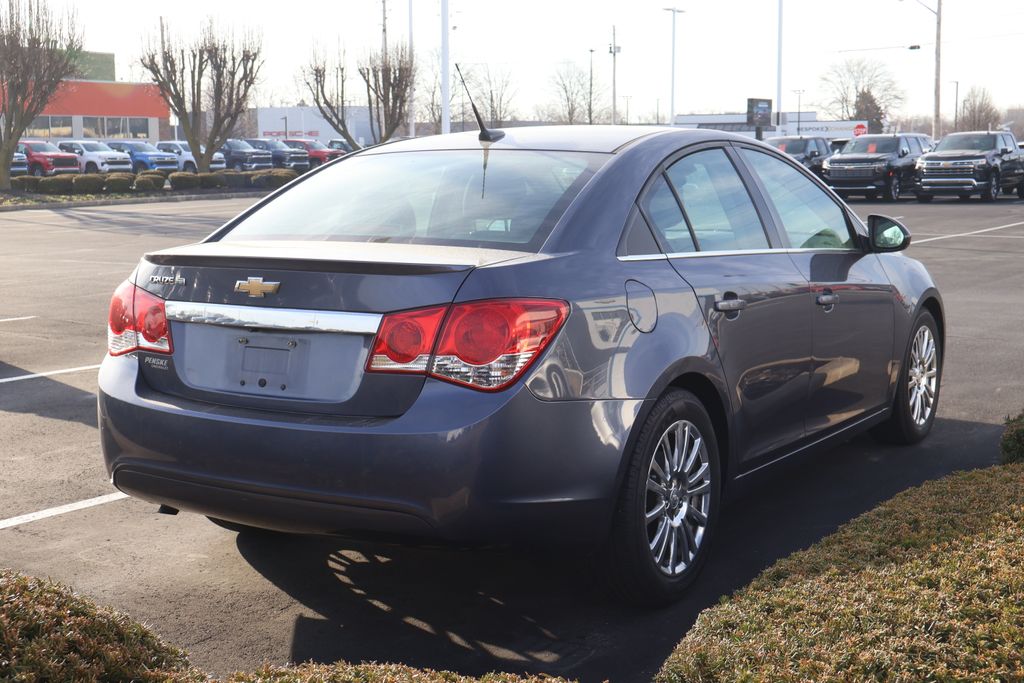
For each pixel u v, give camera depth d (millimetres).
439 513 3062
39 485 5078
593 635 3439
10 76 34500
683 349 3605
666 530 3629
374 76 49594
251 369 3357
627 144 4023
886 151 31594
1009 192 32969
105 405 3576
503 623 3539
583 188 3689
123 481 3570
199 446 3322
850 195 33531
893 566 3025
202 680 2309
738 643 2570
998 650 2469
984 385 7129
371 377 3152
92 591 3818
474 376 3088
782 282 4254
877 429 5613
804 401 4461
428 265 3146
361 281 3191
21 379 7430
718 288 3873
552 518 3195
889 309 5164
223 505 3350
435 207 3758
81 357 8227
